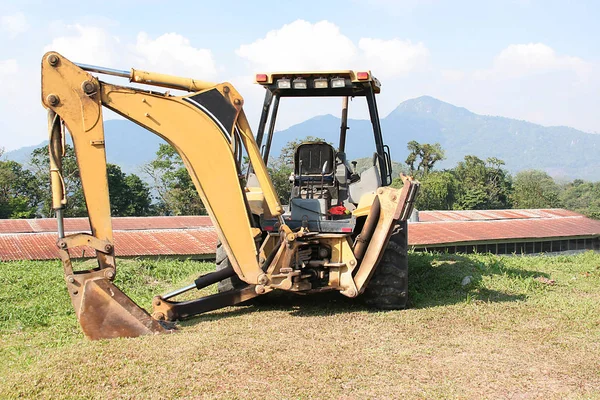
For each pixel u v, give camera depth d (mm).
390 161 7238
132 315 5266
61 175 5137
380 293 6512
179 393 3938
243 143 5863
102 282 5191
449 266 9211
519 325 5848
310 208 6418
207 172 5598
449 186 52781
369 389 4078
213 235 18578
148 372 4289
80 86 5117
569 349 5055
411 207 6137
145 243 16922
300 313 6324
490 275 8680
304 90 7230
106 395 3895
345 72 6691
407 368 4496
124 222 21250
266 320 5953
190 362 4496
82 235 5145
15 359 4891
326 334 5395
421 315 6191
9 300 7156
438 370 4465
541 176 90875
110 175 41000
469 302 6895
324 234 6262
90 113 5148
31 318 6355
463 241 22844
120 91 5270
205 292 7516
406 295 6605
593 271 9711
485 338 5348
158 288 8367
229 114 5621
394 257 6555
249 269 5766
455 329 5648
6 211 37719
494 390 4109
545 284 8180
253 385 4090
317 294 7379
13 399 3844
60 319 6402
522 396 4020
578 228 27641
